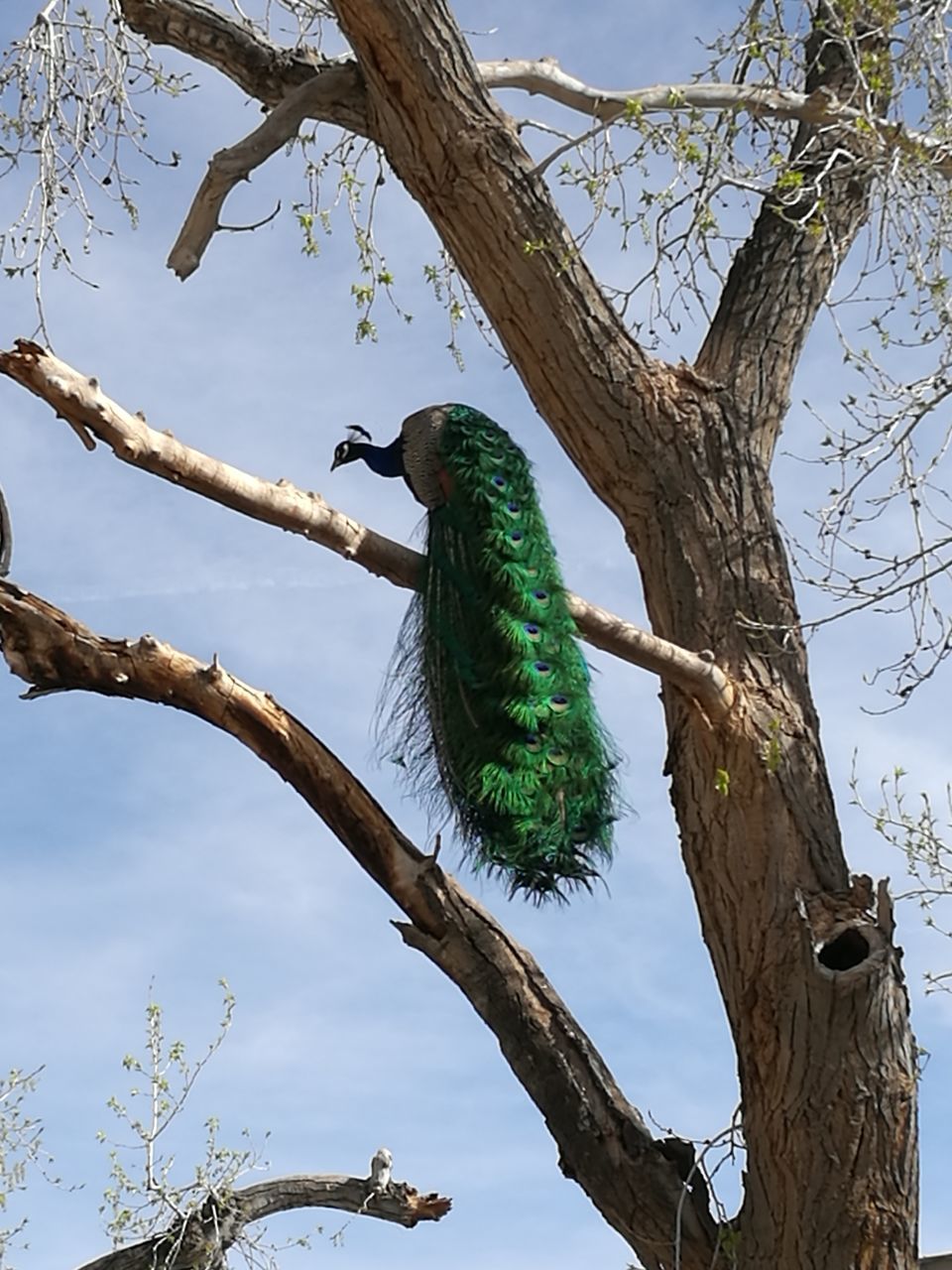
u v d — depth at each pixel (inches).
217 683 300.8
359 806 307.7
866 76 324.8
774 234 358.3
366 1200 391.9
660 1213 301.1
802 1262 289.1
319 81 335.3
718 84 330.6
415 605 324.8
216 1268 386.0
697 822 315.0
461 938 310.7
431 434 340.8
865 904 302.4
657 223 315.6
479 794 302.5
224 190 328.8
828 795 313.9
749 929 304.3
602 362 324.8
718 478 330.6
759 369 344.5
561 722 308.5
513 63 336.2
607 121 320.5
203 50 369.1
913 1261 291.7
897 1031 295.3
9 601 294.5
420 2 315.0
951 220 316.5
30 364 260.1
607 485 333.4
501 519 325.1
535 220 318.3
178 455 272.4
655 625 330.6
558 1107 307.0
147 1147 396.2
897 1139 291.3
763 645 320.2
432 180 320.8
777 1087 294.7
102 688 299.0
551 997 313.4
